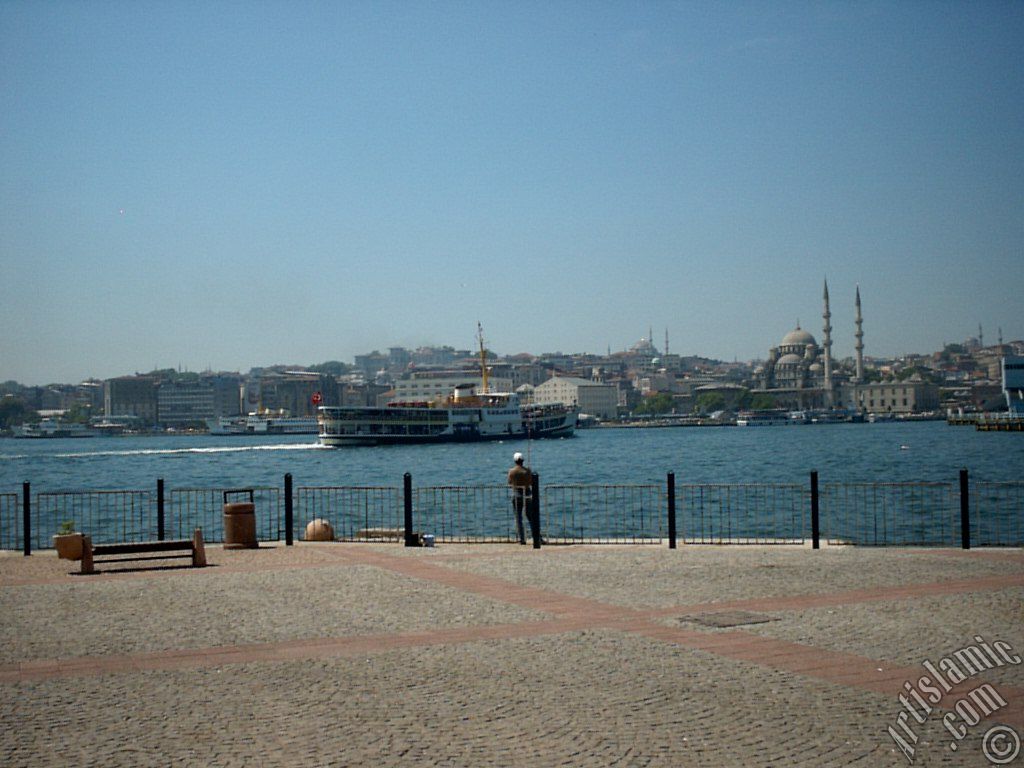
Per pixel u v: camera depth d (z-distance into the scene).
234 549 31.61
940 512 54.72
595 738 11.92
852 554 28.41
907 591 21.53
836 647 16.25
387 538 35.50
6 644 17.33
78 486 114.56
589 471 125.81
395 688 14.20
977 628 17.55
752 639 16.94
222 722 12.70
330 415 197.75
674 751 11.46
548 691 13.91
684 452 178.38
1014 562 26.08
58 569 27.41
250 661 15.94
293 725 12.55
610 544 32.44
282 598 21.80
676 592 21.83
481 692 13.91
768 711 12.86
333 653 16.41
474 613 19.69
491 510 62.34
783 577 23.86
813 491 30.45
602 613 19.50
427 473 125.38
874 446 183.00
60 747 11.83
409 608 20.33
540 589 22.50
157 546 26.95
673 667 15.12
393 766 11.08
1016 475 100.56
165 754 11.55
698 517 56.28
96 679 14.91
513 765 11.09
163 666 15.67
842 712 12.80
